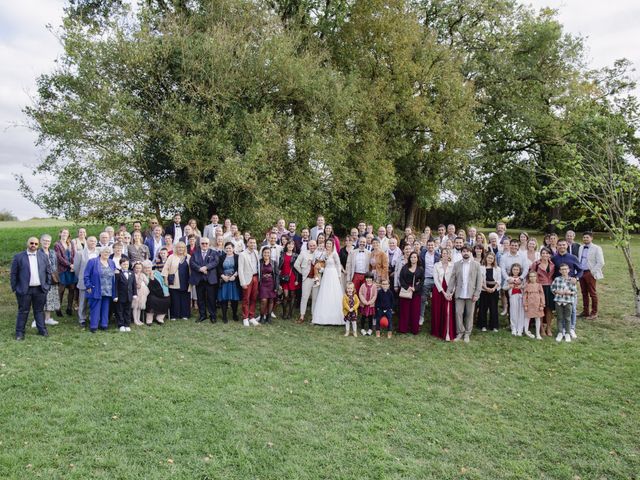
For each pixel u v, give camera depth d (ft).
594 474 16.44
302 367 25.34
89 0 58.70
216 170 45.73
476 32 82.64
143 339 29.14
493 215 104.58
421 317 35.40
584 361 27.22
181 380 22.72
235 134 49.11
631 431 19.36
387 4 61.77
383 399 21.67
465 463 16.75
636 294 36.09
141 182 45.34
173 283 34.01
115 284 30.86
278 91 51.65
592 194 36.81
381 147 63.21
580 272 33.68
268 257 34.53
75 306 38.34
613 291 44.47
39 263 28.73
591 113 87.45
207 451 16.60
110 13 53.93
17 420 18.15
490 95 86.28
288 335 31.76
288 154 52.42
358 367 25.86
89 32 45.11
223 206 50.31
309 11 65.62
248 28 50.98
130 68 45.47
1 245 59.41
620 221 35.65
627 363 26.78
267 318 34.94
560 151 88.69
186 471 15.37
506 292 37.55
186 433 17.78
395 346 29.94
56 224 90.07
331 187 57.47
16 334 28.19
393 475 15.69
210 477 15.17
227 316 36.55
